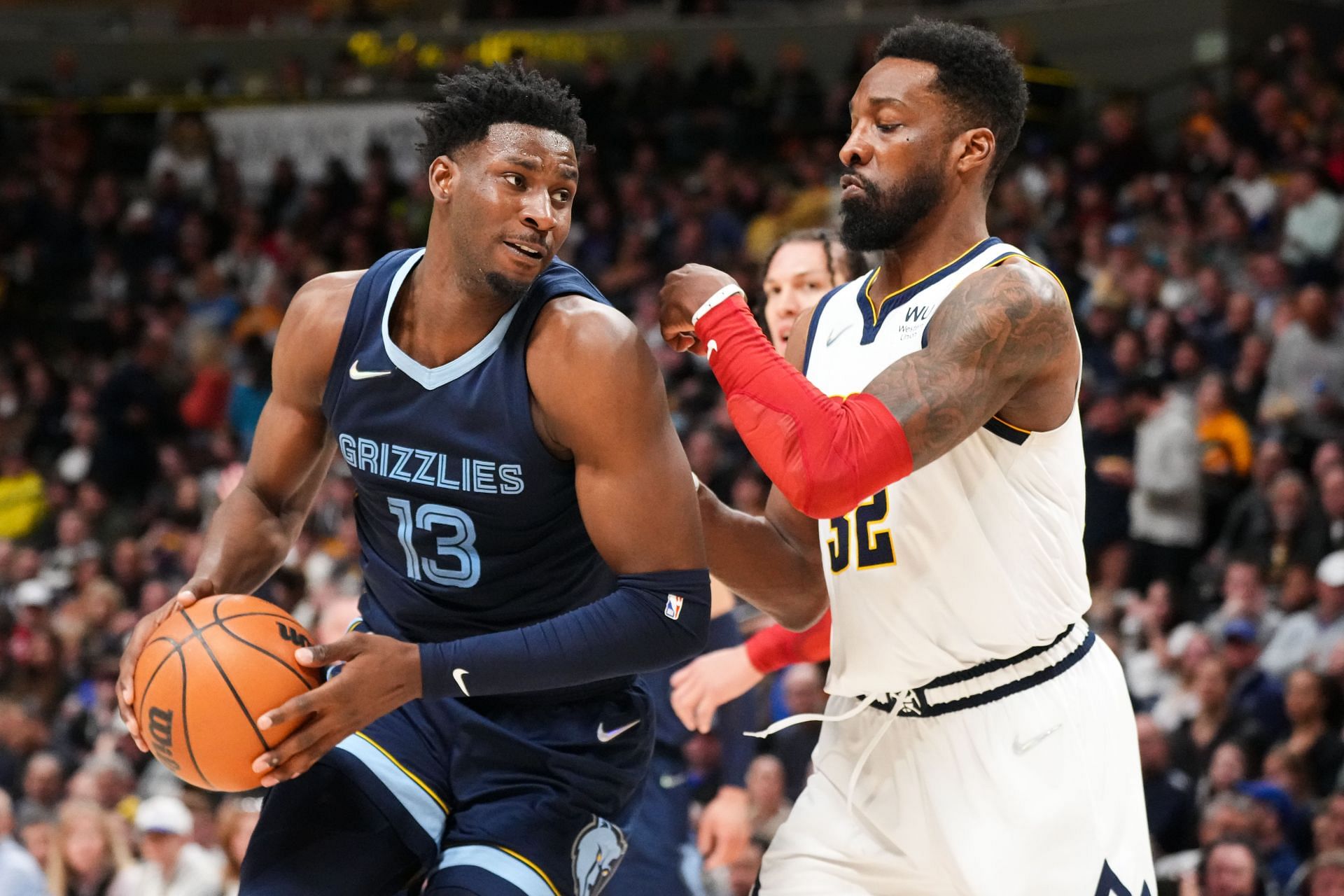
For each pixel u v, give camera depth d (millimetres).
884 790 4547
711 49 27188
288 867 4062
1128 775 4492
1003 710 4414
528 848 4137
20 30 29766
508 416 3992
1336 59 23719
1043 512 4406
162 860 9930
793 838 4695
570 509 4145
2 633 14328
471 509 4078
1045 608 4426
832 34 26766
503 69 4027
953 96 4352
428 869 4324
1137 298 17234
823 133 23906
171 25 29812
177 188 24828
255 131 25969
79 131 26703
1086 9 25859
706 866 6555
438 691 3918
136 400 20172
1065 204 20797
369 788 4223
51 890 10273
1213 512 14508
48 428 21375
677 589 3996
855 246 4496
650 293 19984
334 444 4559
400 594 4281
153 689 3924
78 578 16375
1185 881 8797
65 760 12703
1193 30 24781
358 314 4148
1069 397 4352
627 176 23641
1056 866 4293
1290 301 15578
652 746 4512
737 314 4289
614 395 3924
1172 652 12062
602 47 27547
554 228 3932
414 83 26469
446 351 4062
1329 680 10633
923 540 4367
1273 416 14758
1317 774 10383
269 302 22094
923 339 4371
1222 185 19844
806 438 4047
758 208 21875
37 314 23984
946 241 4469
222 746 3877
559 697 4293
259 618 4031
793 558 4875
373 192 23781
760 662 5473
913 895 4539
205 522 17516
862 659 4527
